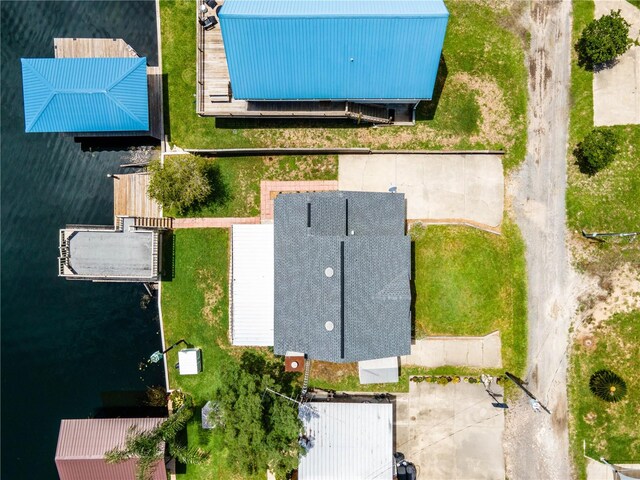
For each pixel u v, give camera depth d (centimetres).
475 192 2677
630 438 2642
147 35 2752
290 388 2708
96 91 2442
